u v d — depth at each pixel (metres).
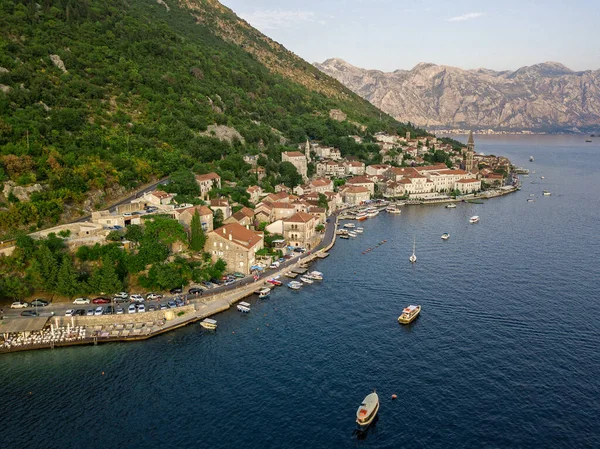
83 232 149.12
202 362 111.25
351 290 152.75
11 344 115.69
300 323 130.12
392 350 116.31
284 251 184.12
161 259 145.38
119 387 101.94
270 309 138.62
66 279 131.75
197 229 157.12
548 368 108.19
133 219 158.50
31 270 131.50
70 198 163.38
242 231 171.88
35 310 126.88
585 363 109.88
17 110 191.62
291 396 99.06
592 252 192.25
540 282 158.62
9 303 131.00
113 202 178.38
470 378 104.94
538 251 193.75
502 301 143.62
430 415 93.62
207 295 141.50
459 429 89.81
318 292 151.00
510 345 118.19
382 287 155.12
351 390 101.00
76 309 128.50
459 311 137.12
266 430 89.69
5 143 168.38
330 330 126.25
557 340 120.25
